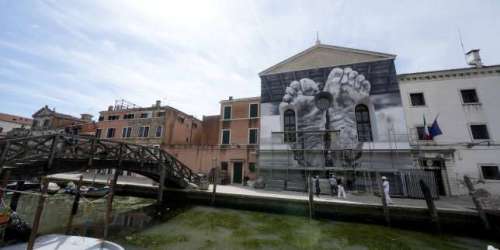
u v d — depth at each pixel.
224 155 21.28
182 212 11.98
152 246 7.50
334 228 9.52
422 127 15.82
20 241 6.67
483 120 14.77
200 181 15.41
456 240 8.33
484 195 13.16
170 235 8.60
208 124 28.52
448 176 14.56
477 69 15.48
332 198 12.46
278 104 19.16
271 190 15.62
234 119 22.56
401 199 12.95
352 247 7.66
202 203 13.74
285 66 19.89
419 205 10.63
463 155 14.58
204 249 7.34
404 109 16.45
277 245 7.77
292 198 11.79
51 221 10.15
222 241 8.05
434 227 9.12
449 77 16.02
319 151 16.72
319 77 18.36
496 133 14.31
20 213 11.47
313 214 10.82
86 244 6.53
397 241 8.17
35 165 7.35
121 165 10.98
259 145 18.75
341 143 16.44
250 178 19.61
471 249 7.57
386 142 15.30
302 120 18.06
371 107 16.47
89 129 29.84
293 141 18.08
